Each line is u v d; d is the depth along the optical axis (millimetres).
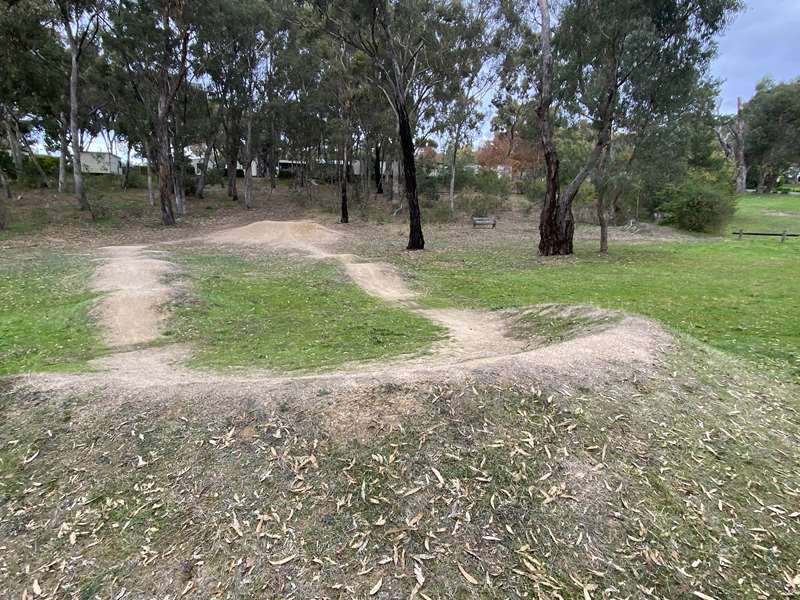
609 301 10250
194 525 3213
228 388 4492
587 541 3152
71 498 3473
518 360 4977
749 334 7785
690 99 15539
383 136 32219
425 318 9297
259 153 49844
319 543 3070
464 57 22516
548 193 17266
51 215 24359
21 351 7320
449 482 3477
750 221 30000
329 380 4551
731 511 3479
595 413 4262
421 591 2795
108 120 35688
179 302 9820
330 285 12250
